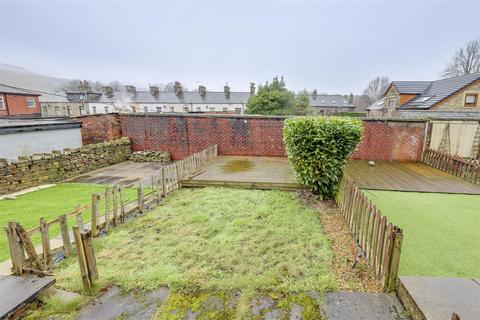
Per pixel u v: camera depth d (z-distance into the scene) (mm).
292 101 23531
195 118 11148
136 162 11266
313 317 2328
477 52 34531
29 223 4727
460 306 2227
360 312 2373
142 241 3865
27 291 2588
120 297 2637
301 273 2992
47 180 7773
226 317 2357
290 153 5926
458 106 17516
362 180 7176
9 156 8219
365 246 3344
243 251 3506
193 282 2836
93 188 7164
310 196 5832
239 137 10977
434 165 8984
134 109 36406
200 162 8641
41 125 9203
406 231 4164
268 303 2518
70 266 3209
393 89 22656
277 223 4438
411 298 2348
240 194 6094
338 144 5188
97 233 4070
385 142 10188
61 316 2387
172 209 5207
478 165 6844
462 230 4203
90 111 38875
